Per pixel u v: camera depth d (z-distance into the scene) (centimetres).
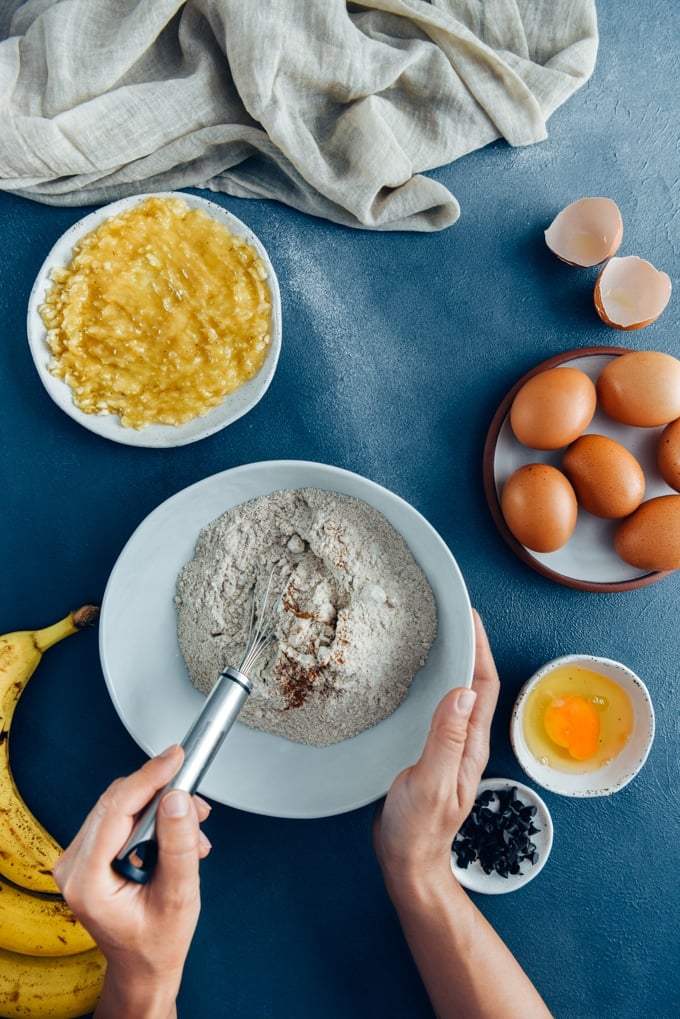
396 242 120
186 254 111
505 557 121
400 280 121
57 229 115
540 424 109
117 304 111
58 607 116
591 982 121
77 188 113
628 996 121
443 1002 102
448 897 101
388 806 99
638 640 122
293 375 119
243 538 109
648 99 124
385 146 112
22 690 112
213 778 108
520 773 121
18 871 105
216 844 118
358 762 110
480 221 121
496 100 116
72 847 78
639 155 124
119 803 77
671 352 123
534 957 121
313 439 119
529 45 119
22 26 113
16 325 115
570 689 119
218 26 109
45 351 110
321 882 119
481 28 117
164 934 80
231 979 117
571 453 113
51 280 109
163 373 112
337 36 109
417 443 120
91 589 117
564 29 118
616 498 110
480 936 102
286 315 119
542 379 111
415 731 108
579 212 119
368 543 107
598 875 122
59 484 117
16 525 116
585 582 117
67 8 107
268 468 105
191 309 112
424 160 116
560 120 123
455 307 121
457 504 120
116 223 109
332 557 105
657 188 124
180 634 111
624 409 112
